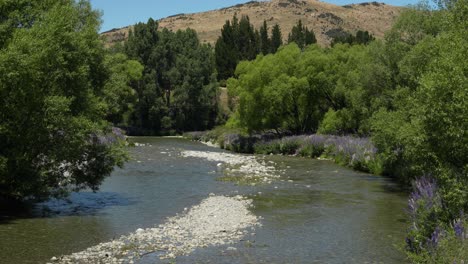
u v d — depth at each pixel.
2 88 14.65
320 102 52.12
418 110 13.91
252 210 18.27
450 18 14.84
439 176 12.28
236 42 127.38
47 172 17.44
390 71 29.28
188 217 16.75
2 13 16.39
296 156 42.41
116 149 19.09
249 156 42.25
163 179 26.61
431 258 9.90
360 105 36.78
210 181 26.06
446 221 11.31
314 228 15.33
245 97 51.44
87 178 18.48
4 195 17.31
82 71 17.36
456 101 11.38
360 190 23.09
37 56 14.83
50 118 16.17
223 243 13.34
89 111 18.36
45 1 17.62
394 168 27.09
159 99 87.38
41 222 15.63
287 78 50.28
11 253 11.99
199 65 89.06
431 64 14.28
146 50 90.25
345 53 51.00
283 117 52.44
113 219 16.30
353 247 13.04
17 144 15.92
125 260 11.52
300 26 131.50
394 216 17.19
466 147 11.52
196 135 72.44
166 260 11.59
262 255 12.20
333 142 40.22
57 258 11.54
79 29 19.34
